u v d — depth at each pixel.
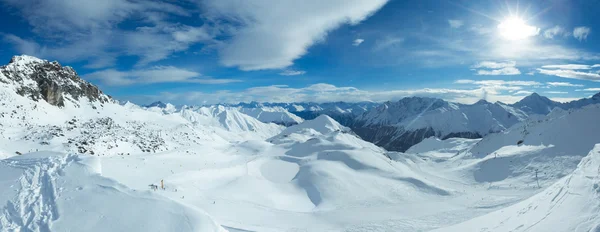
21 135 73.88
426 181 78.25
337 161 85.75
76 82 129.25
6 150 61.34
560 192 19.02
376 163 86.56
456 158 143.50
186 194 44.38
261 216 42.34
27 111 90.69
